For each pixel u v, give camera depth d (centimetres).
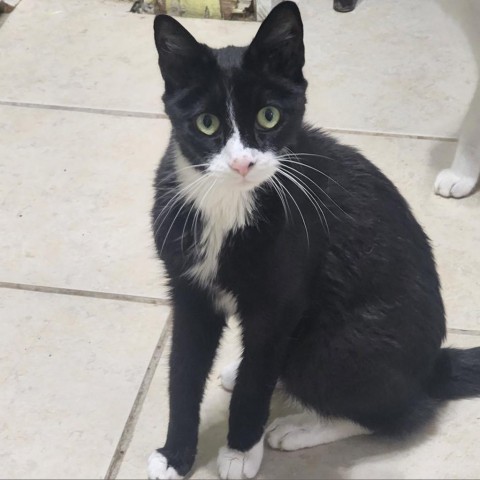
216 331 67
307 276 61
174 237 62
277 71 58
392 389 66
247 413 64
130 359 75
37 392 72
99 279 82
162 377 73
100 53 110
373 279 64
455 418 70
